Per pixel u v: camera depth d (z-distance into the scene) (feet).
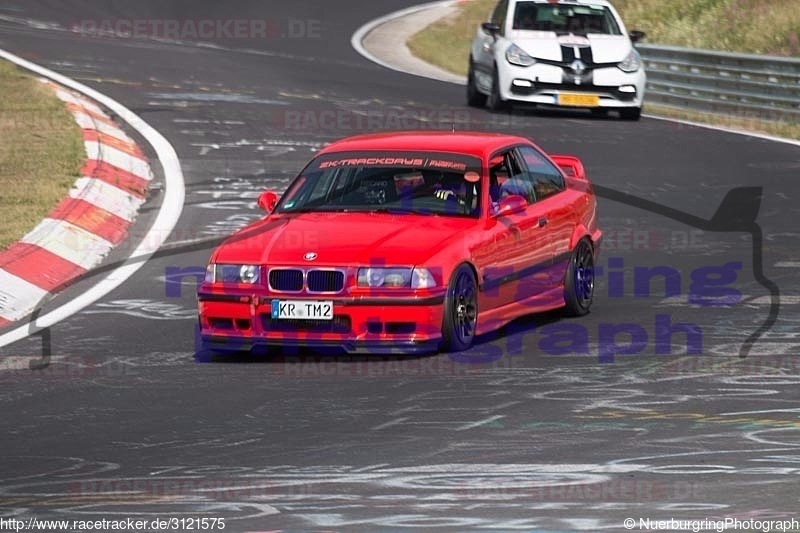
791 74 258.16
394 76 318.24
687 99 281.33
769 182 199.31
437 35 413.80
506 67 255.09
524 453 82.74
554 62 254.68
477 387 100.12
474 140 126.82
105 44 333.21
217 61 315.37
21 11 395.55
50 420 92.99
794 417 90.84
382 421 91.04
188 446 85.87
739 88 268.82
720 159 217.36
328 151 126.41
